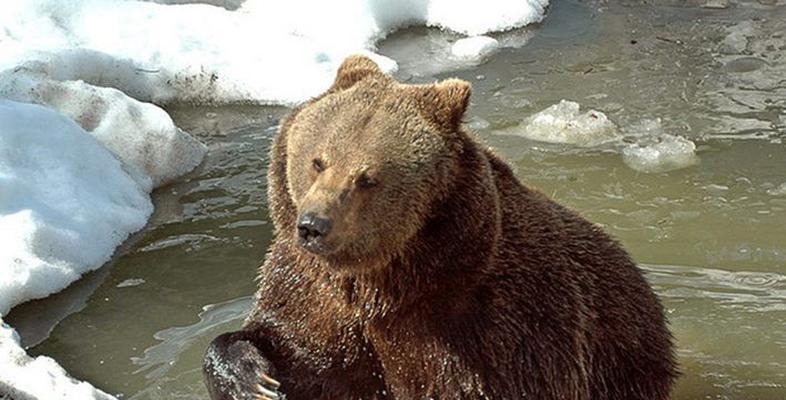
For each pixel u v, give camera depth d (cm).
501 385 855
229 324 1124
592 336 917
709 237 1274
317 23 1747
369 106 820
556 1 1950
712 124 1535
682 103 1598
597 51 1764
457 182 817
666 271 1212
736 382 1048
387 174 787
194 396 1020
